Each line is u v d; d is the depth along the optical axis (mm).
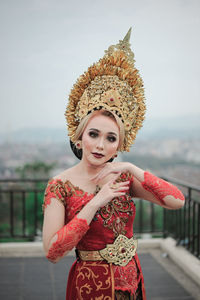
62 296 3250
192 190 3900
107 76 1631
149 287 3430
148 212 5531
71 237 1433
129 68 1660
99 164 1581
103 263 1545
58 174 1645
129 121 1642
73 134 1666
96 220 1551
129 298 1529
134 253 1619
